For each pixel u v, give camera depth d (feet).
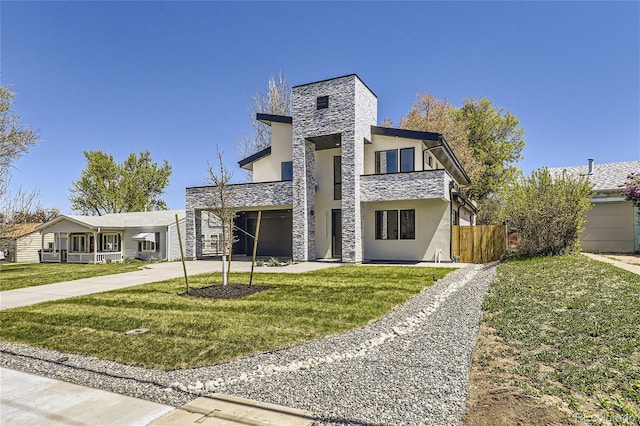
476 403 10.80
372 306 24.26
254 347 16.94
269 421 10.36
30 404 12.29
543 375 12.46
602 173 67.36
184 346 17.35
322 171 62.08
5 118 62.18
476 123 120.16
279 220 70.54
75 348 17.92
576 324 17.63
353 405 11.07
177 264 59.36
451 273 39.32
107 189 126.93
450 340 16.89
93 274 51.03
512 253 47.93
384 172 57.36
